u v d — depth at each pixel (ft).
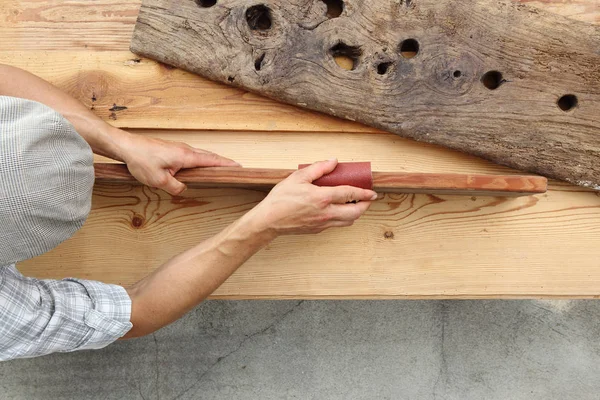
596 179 3.86
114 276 4.05
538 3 4.06
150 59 4.10
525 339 5.97
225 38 3.92
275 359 6.00
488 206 4.06
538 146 3.85
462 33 3.83
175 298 3.37
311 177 3.31
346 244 4.07
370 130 4.03
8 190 2.30
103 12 4.14
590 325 5.95
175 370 5.99
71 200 2.59
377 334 6.00
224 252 3.39
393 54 3.86
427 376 5.99
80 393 5.97
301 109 4.06
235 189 4.06
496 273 4.05
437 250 4.06
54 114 2.51
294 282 4.05
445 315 6.01
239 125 4.05
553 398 5.94
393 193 4.06
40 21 4.14
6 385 5.95
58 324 3.00
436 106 3.85
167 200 4.09
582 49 3.78
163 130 4.10
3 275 2.87
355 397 5.97
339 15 3.93
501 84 3.85
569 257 4.05
